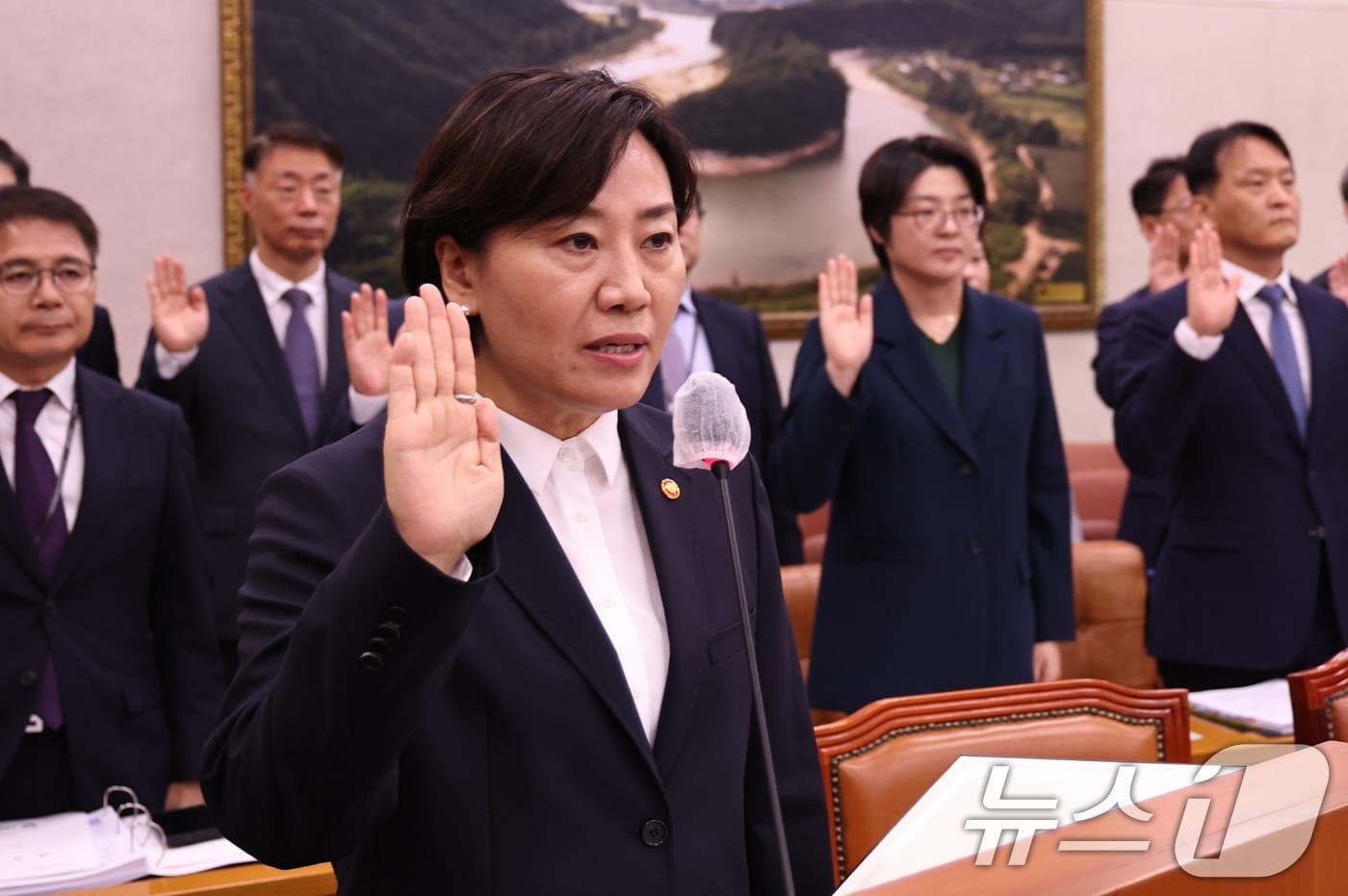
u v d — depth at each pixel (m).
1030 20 9.02
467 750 1.60
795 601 4.56
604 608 1.73
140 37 7.26
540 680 1.63
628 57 8.27
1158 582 4.66
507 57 8.00
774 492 4.08
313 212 5.40
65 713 3.66
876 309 4.12
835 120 8.69
